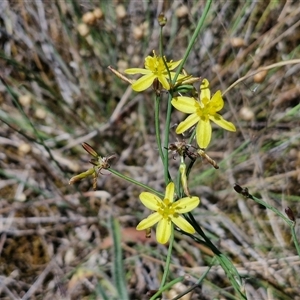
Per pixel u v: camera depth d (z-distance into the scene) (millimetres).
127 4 220
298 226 177
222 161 187
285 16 206
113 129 208
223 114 200
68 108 207
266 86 202
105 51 215
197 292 166
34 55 215
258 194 187
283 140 195
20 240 184
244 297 110
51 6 213
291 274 167
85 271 170
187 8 192
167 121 107
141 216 189
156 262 175
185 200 106
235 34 214
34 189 185
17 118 201
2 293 170
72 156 203
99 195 193
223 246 178
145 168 202
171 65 111
